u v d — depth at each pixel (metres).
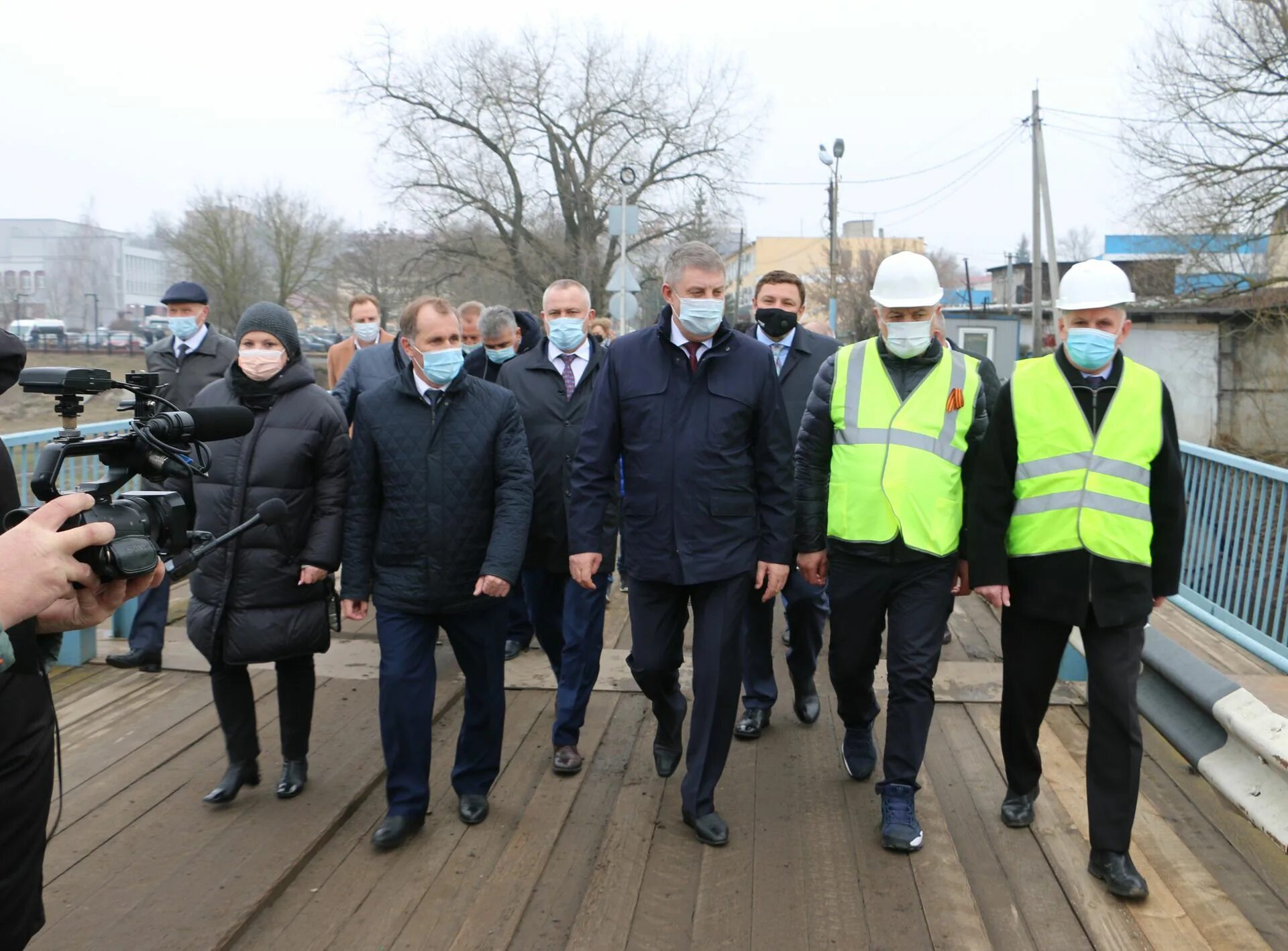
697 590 3.94
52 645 2.02
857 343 4.16
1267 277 22.20
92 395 1.96
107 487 1.92
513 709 5.29
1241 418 24.48
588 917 3.34
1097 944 3.18
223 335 6.04
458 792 4.08
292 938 3.23
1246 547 5.73
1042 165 28.91
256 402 3.98
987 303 52.66
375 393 3.96
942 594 3.89
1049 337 29.09
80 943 3.10
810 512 4.21
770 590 3.94
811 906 3.40
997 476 3.72
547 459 4.99
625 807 4.14
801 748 4.77
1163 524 3.59
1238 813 4.07
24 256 87.12
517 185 34.47
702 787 3.85
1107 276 3.53
